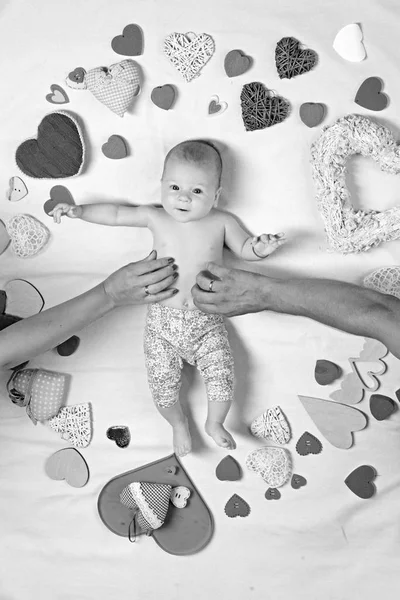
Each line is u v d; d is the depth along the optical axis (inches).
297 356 59.2
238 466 59.7
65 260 59.9
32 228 59.2
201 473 60.2
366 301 49.1
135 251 59.1
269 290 51.4
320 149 54.8
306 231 57.5
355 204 57.1
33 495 61.0
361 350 58.3
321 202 55.6
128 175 58.1
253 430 59.6
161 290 54.4
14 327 53.9
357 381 58.5
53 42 57.9
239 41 56.4
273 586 58.9
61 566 60.6
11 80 58.5
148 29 56.9
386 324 47.7
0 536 60.8
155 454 60.3
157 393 56.6
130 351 60.2
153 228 55.8
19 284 60.1
